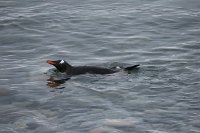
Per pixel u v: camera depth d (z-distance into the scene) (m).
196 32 41.25
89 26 43.12
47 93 29.39
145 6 48.81
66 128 24.81
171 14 46.00
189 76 31.28
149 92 28.92
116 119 25.53
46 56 36.44
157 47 37.91
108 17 45.44
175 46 38.00
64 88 30.08
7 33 41.25
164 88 29.41
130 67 32.47
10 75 32.47
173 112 26.20
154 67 33.25
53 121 25.69
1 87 30.17
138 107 26.98
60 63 32.66
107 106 27.23
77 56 36.38
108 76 31.61
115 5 49.34
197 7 48.00
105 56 36.31
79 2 50.44
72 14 46.31
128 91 29.17
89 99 28.30
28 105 27.77
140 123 25.08
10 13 46.28
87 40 39.78
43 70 33.47
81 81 31.05
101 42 39.28
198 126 24.62
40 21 44.19
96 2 50.38
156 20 44.47
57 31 41.88
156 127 24.64
